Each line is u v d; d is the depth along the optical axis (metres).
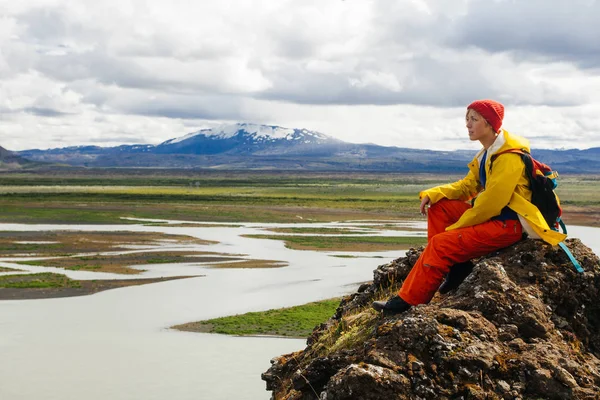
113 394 21.97
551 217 7.30
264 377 9.51
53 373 24.73
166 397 21.81
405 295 7.29
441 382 6.29
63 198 152.62
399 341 6.52
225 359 26.80
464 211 7.70
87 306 38.22
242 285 45.56
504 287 7.02
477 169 7.60
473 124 7.28
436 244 7.22
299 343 29.75
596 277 7.40
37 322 33.97
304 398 7.30
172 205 135.00
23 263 56.00
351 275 50.31
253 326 33.00
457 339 6.50
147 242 72.75
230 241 74.50
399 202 156.25
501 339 6.71
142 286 45.09
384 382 6.16
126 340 30.00
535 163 7.31
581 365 6.69
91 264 55.69
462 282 7.41
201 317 35.25
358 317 8.54
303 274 50.72
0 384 23.23
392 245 71.94
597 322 7.44
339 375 6.37
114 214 110.69
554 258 7.49
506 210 7.20
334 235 82.31
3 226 89.31
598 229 98.38
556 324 7.09
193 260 58.56
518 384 6.36
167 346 28.98
